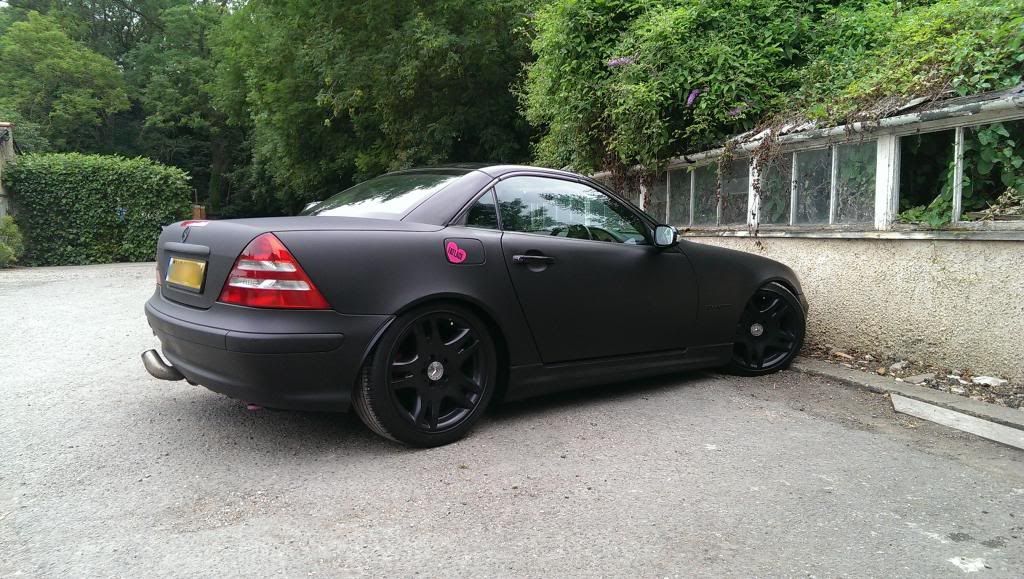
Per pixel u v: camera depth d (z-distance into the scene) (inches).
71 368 200.2
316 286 116.9
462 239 135.3
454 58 514.9
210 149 1665.8
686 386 181.3
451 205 139.6
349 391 121.6
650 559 90.6
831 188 215.5
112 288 427.8
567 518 102.4
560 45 299.4
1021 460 128.9
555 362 150.1
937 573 87.7
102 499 108.3
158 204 737.6
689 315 173.6
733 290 182.7
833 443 137.3
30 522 100.0
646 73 266.2
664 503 108.0
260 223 123.4
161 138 1555.1
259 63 722.8
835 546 94.6
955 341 183.2
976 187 179.9
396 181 157.2
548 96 321.1
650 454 129.8
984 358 176.9
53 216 687.7
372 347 122.1
